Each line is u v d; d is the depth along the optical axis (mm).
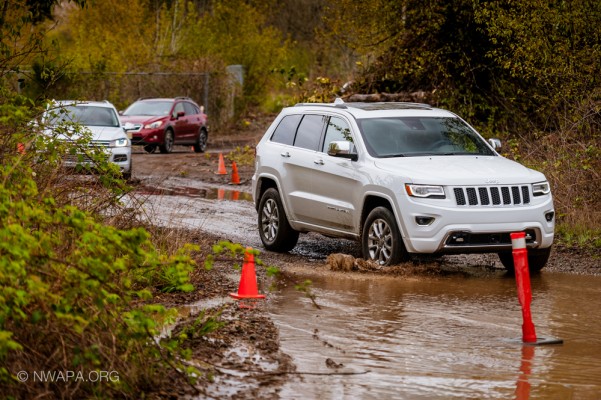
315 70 56438
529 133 26906
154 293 13812
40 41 16641
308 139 18641
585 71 24484
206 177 34625
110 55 57281
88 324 8344
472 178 16016
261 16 67875
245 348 10859
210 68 60219
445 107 30203
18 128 12484
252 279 14000
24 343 8117
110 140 31344
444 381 9680
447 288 15016
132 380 8641
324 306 13469
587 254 18375
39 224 9109
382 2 30219
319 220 18062
